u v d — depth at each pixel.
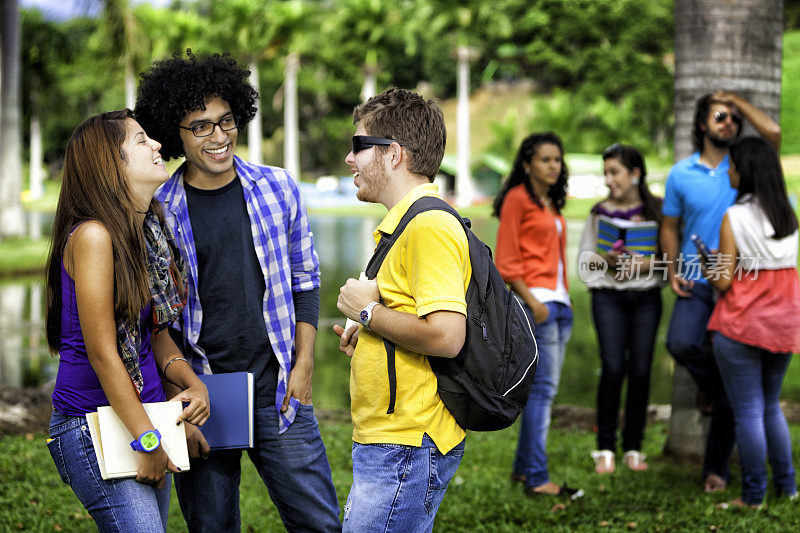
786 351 4.41
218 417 3.12
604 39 56.16
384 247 2.70
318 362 9.84
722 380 4.71
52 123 71.12
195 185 3.28
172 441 2.76
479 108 72.94
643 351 5.41
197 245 3.24
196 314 3.24
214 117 3.16
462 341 2.52
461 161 55.56
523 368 2.64
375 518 2.62
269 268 3.29
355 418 2.73
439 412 2.64
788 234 4.37
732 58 5.61
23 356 10.38
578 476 5.39
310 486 3.34
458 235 2.58
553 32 56.47
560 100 56.53
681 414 5.68
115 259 2.69
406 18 59.31
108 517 2.70
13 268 19.94
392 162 2.72
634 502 4.84
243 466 5.57
